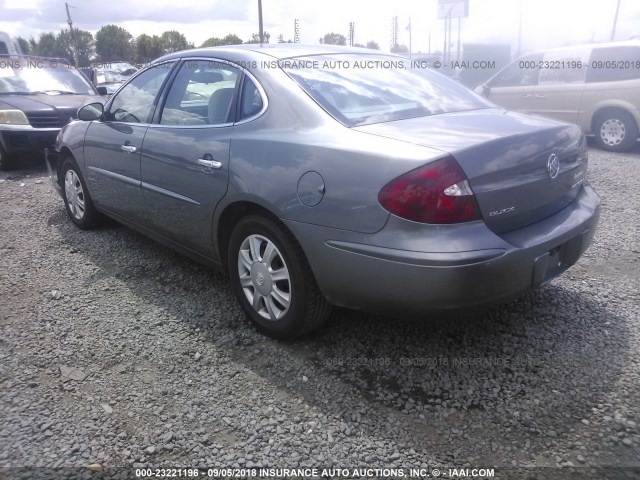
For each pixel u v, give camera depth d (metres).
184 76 3.93
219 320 3.55
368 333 3.35
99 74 24.39
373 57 3.88
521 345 3.21
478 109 3.48
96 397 2.79
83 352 3.19
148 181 4.00
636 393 2.77
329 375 2.96
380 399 2.77
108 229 5.28
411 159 2.56
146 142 3.97
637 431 2.51
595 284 3.99
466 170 2.56
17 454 2.40
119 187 4.39
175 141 3.71
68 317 3.59
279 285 3.20
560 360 3.06
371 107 3.18
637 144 10.20
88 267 4.39
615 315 3.54
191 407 2.72
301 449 2.45
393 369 3.00
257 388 2.87
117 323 3.52
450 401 2.74
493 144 2.69
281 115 3.16
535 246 2.74
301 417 2.64
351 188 2.70
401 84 3.55
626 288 3.92
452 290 2.53
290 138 3.02
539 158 2.88
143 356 3.15
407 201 2.54
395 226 2.58
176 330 3.43
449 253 2.50
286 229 3.04
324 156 2.82
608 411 2.65
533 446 2.44
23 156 8.03
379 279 2.66
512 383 2.87
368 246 2.65
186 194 3.64
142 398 2.79
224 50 3.72
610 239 4.90
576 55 9.74
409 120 3.08
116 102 4.57
